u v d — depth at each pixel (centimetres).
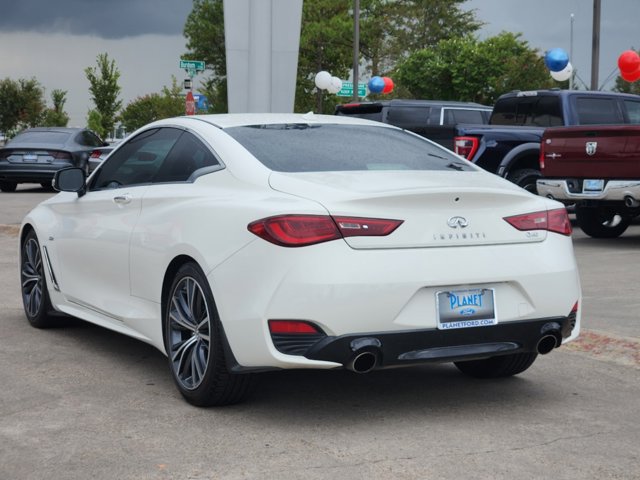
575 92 1409
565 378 546
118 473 382
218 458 401
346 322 420
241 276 438
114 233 563
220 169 495
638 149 1091
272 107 1080
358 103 1705
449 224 443
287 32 1075
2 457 402
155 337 519
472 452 410
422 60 5819
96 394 506
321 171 477
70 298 635
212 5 6100
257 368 438
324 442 423
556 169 1185
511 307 455
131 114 7719
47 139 2261
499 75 5469
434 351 440
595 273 941
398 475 380
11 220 1516
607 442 425
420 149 543
